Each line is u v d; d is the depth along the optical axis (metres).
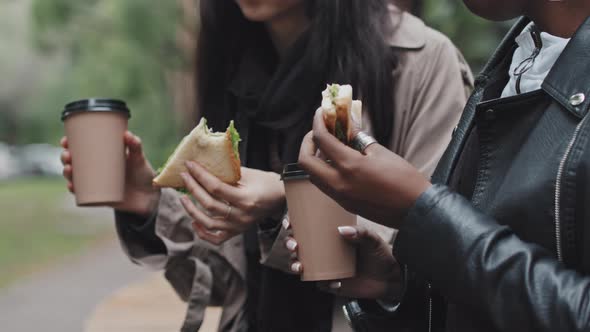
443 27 5.02
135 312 2.57
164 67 10.67
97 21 11.65
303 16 1.83
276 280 1.76
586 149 0.96
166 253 1.96
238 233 1.63
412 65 1.74
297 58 1.78
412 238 1.01
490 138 1.11
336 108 1.07
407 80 1.73
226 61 1.97
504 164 1.09
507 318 0.94
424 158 1.71
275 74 1.79
